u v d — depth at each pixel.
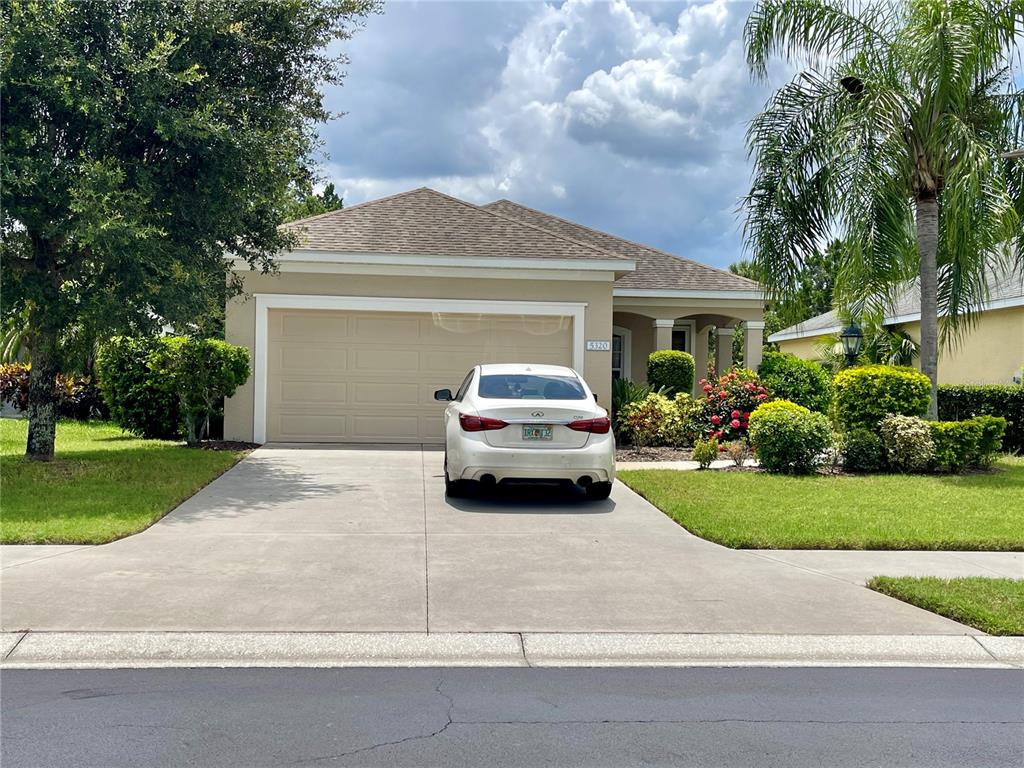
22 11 9.62
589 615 5.82
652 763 3.77
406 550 7.48
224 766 3.69
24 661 4.99
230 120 11.30
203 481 10.55
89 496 9.30
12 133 9.96
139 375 15.52
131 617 5.57
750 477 11.73
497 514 9.17
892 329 21.84
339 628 5.48
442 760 3.78
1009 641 5.47
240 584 6.35
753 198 13.63
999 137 13.36
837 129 12.23
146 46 10.49
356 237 15.36
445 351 15.38
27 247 11.33
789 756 3.87
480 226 16.23
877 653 5.34
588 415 9.53
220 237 11.98
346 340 15.17
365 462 12.87
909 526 8.46
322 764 3.72
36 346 11.92
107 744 3.90
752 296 20.33
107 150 10.77
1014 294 18.12
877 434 12.84
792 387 18.83
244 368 14.32
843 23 13.12
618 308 20.09
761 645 5.38
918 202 13.43
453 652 5.23
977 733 4.15
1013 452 16.02
